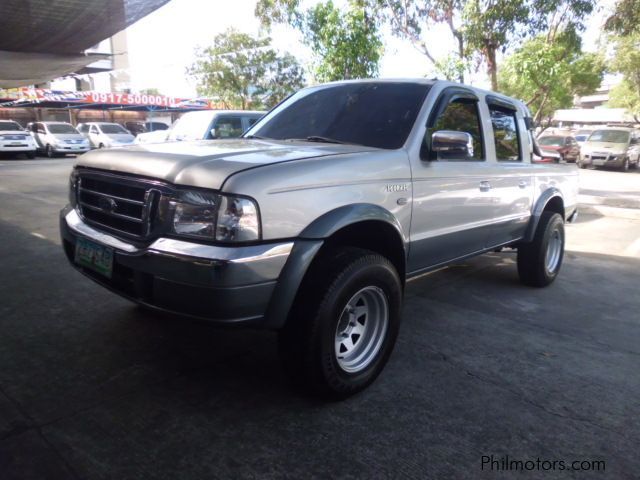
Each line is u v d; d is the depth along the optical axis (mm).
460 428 2695
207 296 2348
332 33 9438
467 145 3270
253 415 2740
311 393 2814
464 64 9703
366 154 3041
